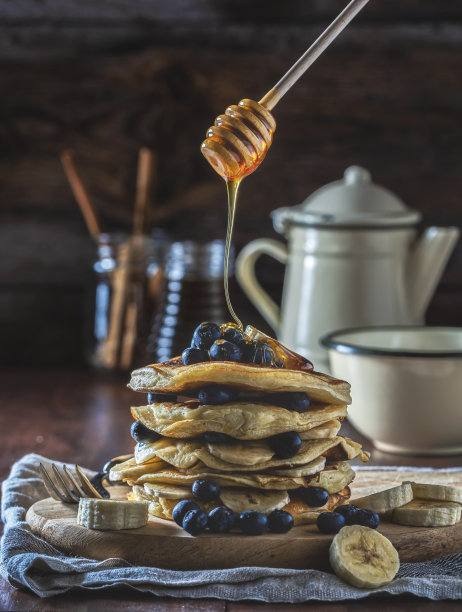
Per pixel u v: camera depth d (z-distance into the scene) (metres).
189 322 1.25
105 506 0.73
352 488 0.83
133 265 1.26
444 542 0.74
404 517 0.75
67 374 1.34
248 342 0.75
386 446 0.99
